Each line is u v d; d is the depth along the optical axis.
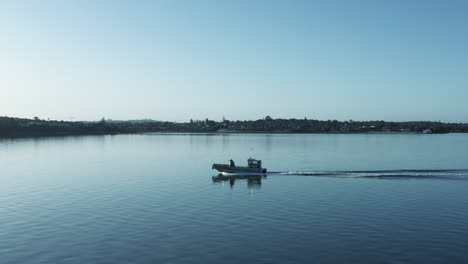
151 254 38.69
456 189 71.75
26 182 81.69
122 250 39.81
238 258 37.62
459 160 129.88
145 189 73.38
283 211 55.22
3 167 110.00
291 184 78.56
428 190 70.75
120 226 47.91
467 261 36.81
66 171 100.88
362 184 77.69
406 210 55.59
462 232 45.22
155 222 49.56
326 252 39.06
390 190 70.94
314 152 171.00
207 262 36.72
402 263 36.44
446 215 52.81
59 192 70.06
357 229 46.31
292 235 44.19
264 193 68.88
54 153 162.00
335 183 79.19
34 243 42.06
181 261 36.97
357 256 38.09
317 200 62.44
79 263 36.69
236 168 94.06
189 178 88.44
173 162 126.69
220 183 80.94
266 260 37.16
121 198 64.62
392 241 42.16
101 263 36.59
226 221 50.00
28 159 134.75
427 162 123.38
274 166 114.00
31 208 57.47
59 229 46.84
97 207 57.91
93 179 86.12
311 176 89.50
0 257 38.31
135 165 116.62
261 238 43.19
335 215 52.78
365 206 58.06
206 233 44.97
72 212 54.91
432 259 37.34
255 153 166.00
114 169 105.62
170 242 42.03
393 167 109.56
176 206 58.56
